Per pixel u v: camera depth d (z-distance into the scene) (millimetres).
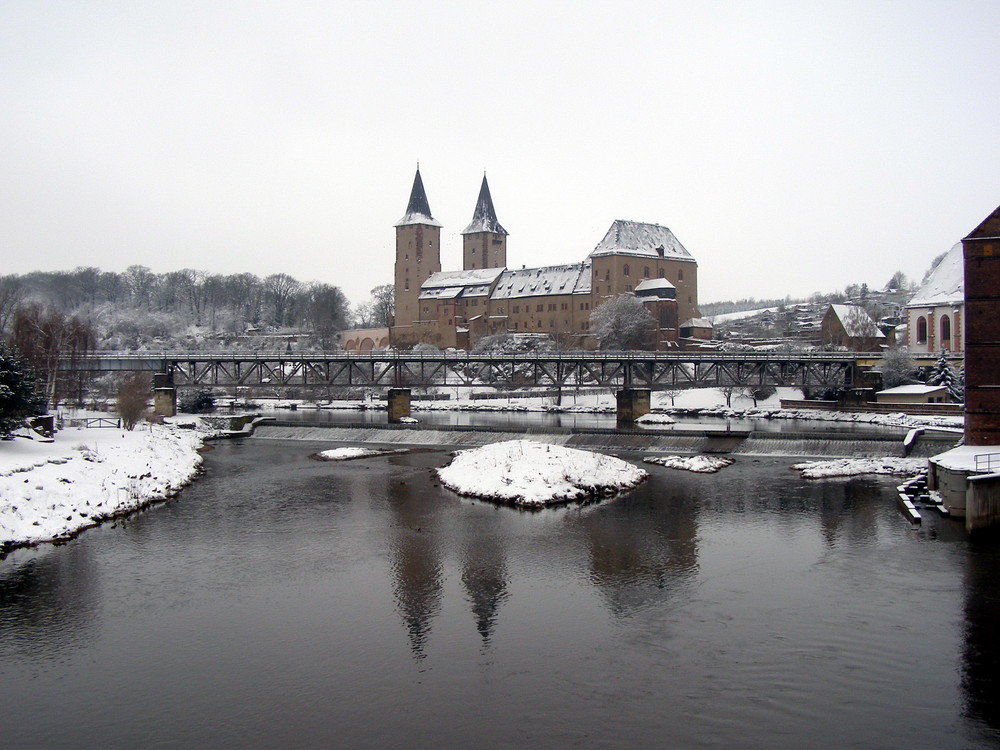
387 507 59656
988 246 57156
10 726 27594
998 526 50312
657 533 51062
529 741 26328
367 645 33938
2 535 48219
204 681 30766
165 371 117062
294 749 26016
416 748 26000
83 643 34312
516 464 67625
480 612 37625
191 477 72688
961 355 134875
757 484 66875
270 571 43938
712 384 119562
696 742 26203
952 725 27172
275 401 166000
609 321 182500
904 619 35938
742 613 36938
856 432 96375
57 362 100688
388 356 127438
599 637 34469
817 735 26609
